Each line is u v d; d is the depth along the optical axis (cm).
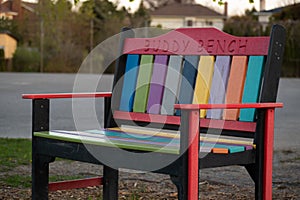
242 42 387
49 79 2241
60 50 2944
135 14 3086
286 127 973
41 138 391
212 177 577
